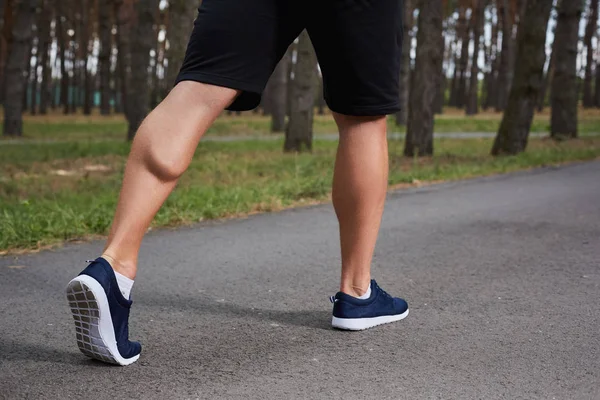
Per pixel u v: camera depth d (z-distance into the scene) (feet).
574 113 56.54
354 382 6.39
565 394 6.18
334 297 8.06
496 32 169.37
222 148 47.50
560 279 10.81
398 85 7.55
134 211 6.33
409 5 92.53
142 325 8.18
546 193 22.72
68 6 146.10
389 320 8.31
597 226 15.92
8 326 8.13
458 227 16.07
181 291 10.00
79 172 31.71
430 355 7.18
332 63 7.25
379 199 7.82
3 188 23.70
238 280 10.76
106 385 6.23
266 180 26.55
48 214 16.26
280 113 78.95
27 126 85.97
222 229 15.97
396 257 12.62
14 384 6.24
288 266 11.87
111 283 6.19
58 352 7.16
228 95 6.61
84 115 139.33
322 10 6.93
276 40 6.77
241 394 6.07
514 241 14.17
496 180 27.81
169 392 6.09
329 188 23.04
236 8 6.53
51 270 11.43
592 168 32.22
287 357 7.06
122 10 114.62
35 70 139.44
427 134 41.52
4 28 83.20
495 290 10.10
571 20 55.62
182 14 55.72
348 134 7.67
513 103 41.45
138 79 56.24
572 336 7.89
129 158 6.43
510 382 6.45
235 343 7.52
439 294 9.85
